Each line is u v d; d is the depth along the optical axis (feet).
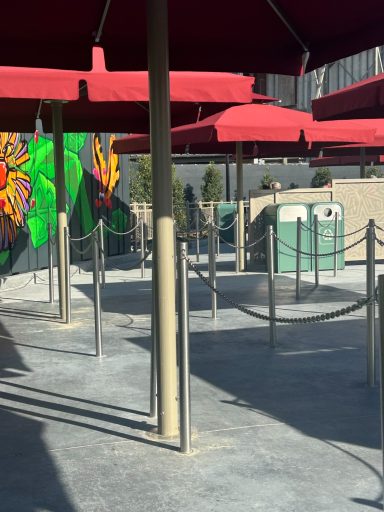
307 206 44.80
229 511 10.63
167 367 14.20
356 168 115.03
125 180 58.59
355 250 48.55
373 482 11.69
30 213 42.42
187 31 16.30
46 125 29.71
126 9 14.53
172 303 14.10
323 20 15.57
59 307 30.22
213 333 25.16
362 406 16.14
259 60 17.20
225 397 16.99
